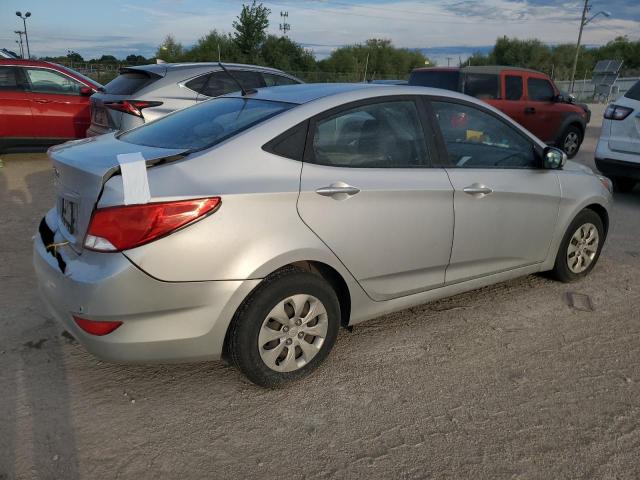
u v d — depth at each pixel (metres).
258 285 2.83
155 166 2.72
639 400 3.04
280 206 2.84
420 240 3.42
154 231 2.52
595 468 2.52
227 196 2.68
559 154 4.03
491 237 3.83
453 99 3.76
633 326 3.93
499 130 3.96
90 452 2.54
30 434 2.64
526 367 3.36
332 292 3.11
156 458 2.52
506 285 4.62
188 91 7.69
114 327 2.60
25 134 9.42
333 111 3.19
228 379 3.16
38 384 3.04
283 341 2.99
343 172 3.12
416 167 3.45
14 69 9.30
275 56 42.22
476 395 3.05
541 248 4.25
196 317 2.70
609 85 37.03
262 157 2.90
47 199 6.99
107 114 7.62
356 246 3.13
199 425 2.76
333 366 3.31
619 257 5.39
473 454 2.59
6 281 4.36
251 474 2.44
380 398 3.01
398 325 3.86
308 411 2.89
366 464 2.52
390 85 3.59
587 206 4.58
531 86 10.77
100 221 2.55
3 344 3.42
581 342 3.68
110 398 2.95
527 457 2.57
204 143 2.99
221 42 46.38
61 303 2.72
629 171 7.50
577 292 4.50
